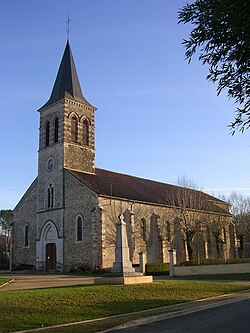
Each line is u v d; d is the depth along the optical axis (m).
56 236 41.25
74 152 43.34
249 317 12.53
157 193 49.25
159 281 22.28
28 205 46.28
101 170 47.84
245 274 31.47
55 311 13.46
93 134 45.81
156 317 12.95
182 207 45.03
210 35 7.06
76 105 44.56
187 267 34.22
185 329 10.88
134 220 41.34
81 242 38.62
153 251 43.19
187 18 7.23
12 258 46.47
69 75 46.06
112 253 37.84
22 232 46.25
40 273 38.47
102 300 15.62
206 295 18.45
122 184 46.12
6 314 12.59
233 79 7.21
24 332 10.75
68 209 40.72
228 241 54.50
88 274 35.34
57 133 44.09
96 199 38.19
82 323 12.14
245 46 6.75
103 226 37.44
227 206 60.22
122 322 12.07
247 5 6.20
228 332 10.19
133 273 21.88
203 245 48.88
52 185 43.06
